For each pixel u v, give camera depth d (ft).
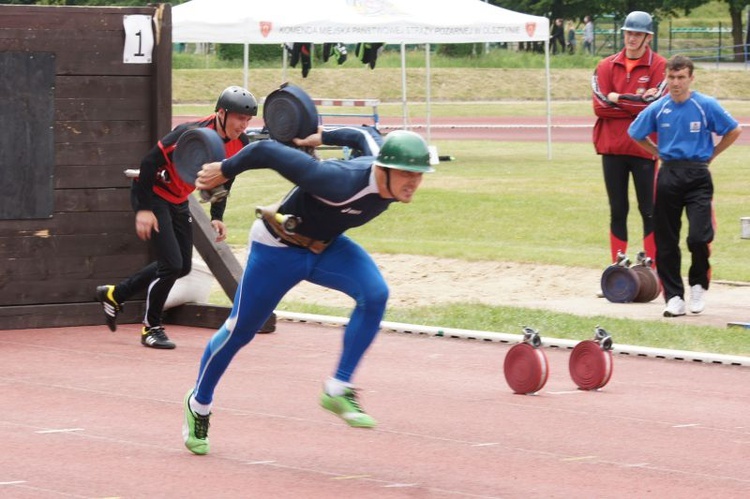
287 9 111.65
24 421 33.17
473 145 148.77
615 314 54.70
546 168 120.06
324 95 216.74
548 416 34.91
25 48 48.11
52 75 48.62
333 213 27.37
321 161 26.99
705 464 29.86
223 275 49.93
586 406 36.42
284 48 144.25
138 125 50.34
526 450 30.89
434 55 250.98
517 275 66.74
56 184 49.11
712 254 75.15
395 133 26.71
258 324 28.91
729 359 43.60
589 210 90.43
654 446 31.60
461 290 62.39
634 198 97.40
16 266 48.67
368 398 37.04
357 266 28.50
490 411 35.42
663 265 54.08
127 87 50.06
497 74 235.20
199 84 213.87
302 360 43.14
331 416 34.32
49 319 49.29
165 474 27.91
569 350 46.21
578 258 70.85
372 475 28.25
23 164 48.39
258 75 218.38
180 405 35.40
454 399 37.06
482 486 27.48
